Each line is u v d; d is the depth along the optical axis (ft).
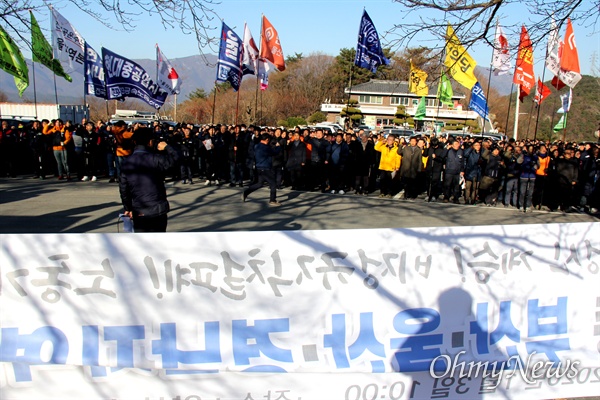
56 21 45.06
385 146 41.83
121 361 8.77
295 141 43.19
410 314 9.50
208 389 9.00
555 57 47.16
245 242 8.93
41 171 44.70
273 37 51.42
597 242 10.27
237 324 9.00
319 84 198.29
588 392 10.39
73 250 8.59
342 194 42.01
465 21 16.49
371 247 9.30
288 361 9.11
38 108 83.71
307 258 9.12
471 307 9.77
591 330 10.34
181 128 48.93
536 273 10.03
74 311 8.66
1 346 8.54
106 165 46.73
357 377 9.31
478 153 40.09
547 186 40.29
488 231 9.75
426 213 34.30
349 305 9.28
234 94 182.50
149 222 16.15
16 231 24.71
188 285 8.86
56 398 8.77
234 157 43.11
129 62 45.80
